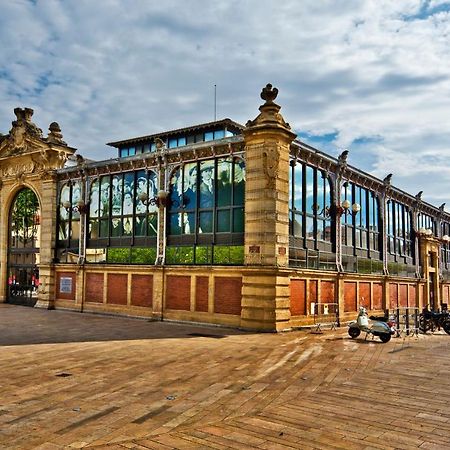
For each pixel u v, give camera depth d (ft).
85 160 98.37
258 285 61.72
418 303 107.86
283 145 64.28
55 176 95.25
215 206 70.03
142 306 76.95
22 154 100.42
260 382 32.55
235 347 48.32
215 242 69.56
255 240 62.80
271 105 63.67
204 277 68.69
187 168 74.49
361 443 20.95
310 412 25.52
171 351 45.44
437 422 23.85
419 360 41.32
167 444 20.80
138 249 79.92
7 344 49.01
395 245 100.83
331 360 41.19
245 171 65.77
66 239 93.15
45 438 21.48
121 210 83.66
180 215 74.59
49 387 30.76
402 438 21.59
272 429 22.76
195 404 26.99
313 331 63.16
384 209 95.66
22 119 101.81
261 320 61.05
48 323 69.26
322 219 75.51
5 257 104.94
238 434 22.06
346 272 77.30
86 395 28.81
